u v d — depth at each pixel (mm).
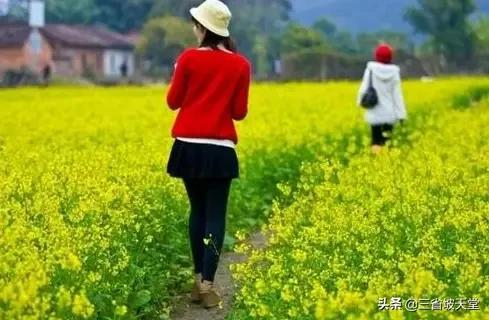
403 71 108250
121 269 10953
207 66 11719
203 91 11766
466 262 10203
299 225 12961
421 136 22578
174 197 14797
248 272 10508
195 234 12211
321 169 17391
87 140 23750
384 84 22203
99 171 15727
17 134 26219
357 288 9656
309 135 23297
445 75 112312
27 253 9859
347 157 20406
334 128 26438
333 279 10000
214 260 11891
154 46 120438
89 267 10578
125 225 12461
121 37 131375
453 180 15281
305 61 108812
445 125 25422
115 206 13250
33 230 10797
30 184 14328
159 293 11961
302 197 14352
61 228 11031
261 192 18828
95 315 9945
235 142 11898
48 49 120125
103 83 89000
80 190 13922
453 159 18109
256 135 22594
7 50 117812
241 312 10359
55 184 14289
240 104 11859
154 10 135125
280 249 11484
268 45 139875
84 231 11219
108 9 151125
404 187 14477
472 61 138625
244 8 156125
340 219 12039
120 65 127688
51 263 9656
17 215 11953
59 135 26000
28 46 118375
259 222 16812
